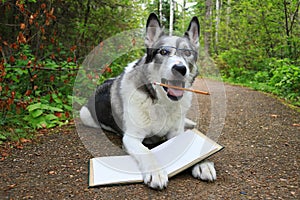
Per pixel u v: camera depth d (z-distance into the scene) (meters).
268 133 3.62
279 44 8.87
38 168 2.54
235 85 9.14
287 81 6.26
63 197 2.04
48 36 5.43
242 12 10.51
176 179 2.32
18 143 3.15
